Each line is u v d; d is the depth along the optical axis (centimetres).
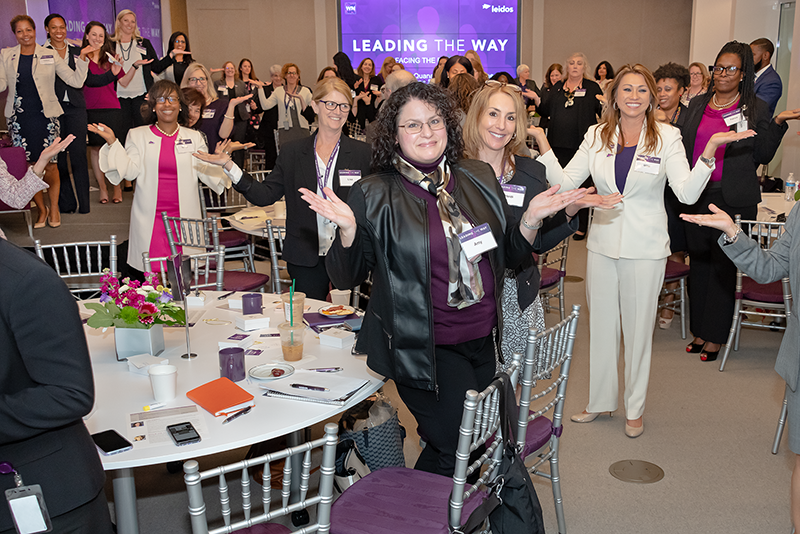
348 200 196
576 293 568
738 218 373
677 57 1269
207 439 169
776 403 361
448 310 193
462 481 159
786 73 861
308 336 251
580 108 739
